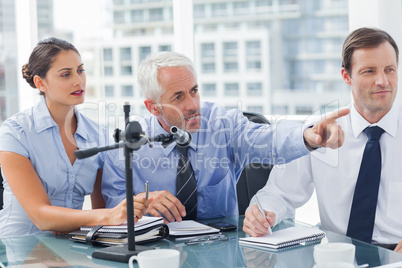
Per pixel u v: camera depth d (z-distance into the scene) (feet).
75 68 6.43
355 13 8.29
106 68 37.91
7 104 19.53
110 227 5.17
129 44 39.93
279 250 4.62
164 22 41.78
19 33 11.71
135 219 5.20
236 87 51.42
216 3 49.90
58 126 6.59
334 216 6.34
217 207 6.36
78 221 5.43
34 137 6.41
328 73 48.14
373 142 6.08
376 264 4.09
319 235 5.01
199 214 6.31
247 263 4.27
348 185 6.27
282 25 48.96
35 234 5.73
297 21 48.49
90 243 5.14
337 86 48.11
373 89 5.94
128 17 40.78
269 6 49.03
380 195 6.12
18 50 11.73
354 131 6.25
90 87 23.88
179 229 5.30
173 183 6.27
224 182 6.38
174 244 4.96
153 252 3.88
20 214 6.49
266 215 5.45
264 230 5.04
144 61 6.06
